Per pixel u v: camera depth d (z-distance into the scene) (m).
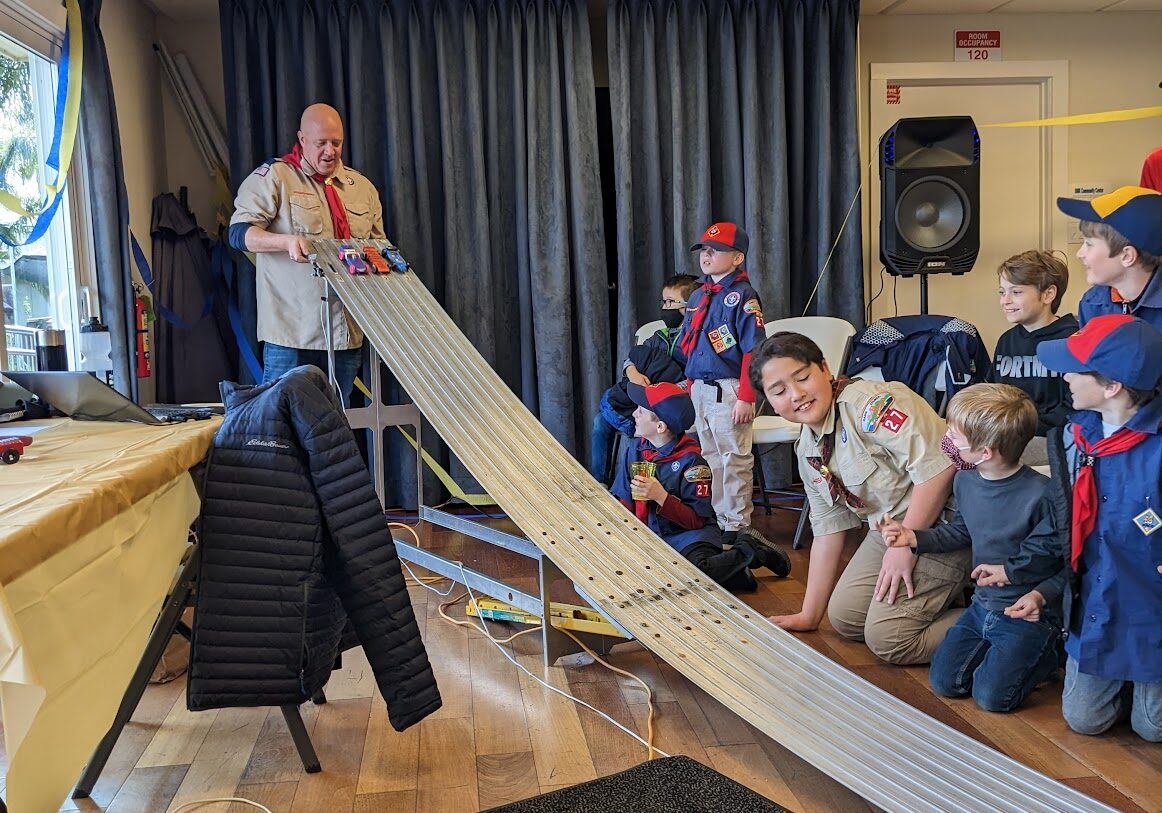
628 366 4.05
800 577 3.61
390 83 4.77
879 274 5.54
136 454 1.79
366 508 2.04
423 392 3.16
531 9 4.86
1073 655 2.22
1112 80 5.59
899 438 2.69
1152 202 2.65
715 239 3.82
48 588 1.27
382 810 1.96
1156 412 2.10
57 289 4.02
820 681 2.23
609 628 2.67
